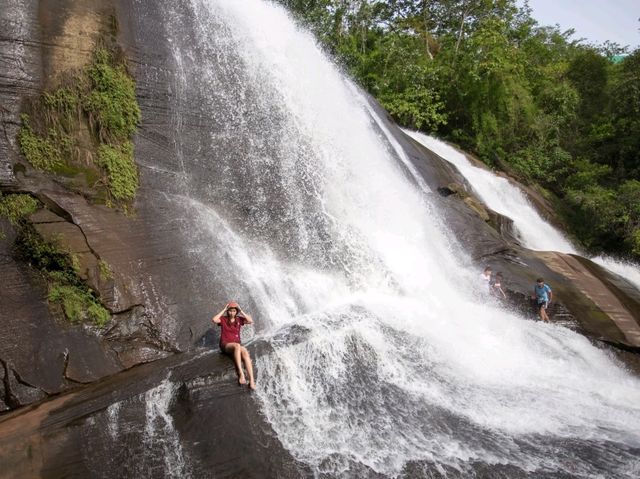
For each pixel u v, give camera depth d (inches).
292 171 461.1
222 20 488.7
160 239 343.9
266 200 427.2
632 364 437.4
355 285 429.4
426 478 234.1
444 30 1392.7
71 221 309.7
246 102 457.7
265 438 246.4
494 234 618.2
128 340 300.5
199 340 321.7
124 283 312.8
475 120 1079.0
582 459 259.4
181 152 391.9
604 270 618.8
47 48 335.9
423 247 514.6
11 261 281.3
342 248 449.1
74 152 331.6
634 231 880.9
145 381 258.8
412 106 1032.8
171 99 399.9
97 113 348.5
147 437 230.8
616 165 1177.4
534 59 1443.2
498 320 438.3
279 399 270.5
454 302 453.7
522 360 384.8
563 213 1001.5
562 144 1237.7
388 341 338.0
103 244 315.6
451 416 287.4
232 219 398.3
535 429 286.0
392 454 248.7
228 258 370.3
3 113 305.6
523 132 1163.3
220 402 255.0
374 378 306.8
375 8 1332.4
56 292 287.1
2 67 311.4
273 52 536.4
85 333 287.3
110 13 381.7
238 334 293.3
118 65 370.9
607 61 1450.5
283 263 403.5
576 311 498.3
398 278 457.4
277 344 292.4
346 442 254.1
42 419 228.7
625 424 304.5
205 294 341.1
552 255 613.9
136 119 370.6
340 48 1096.2
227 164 416.2
